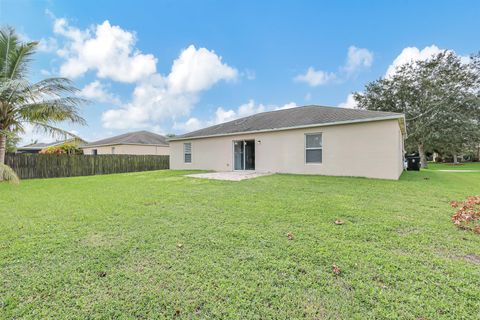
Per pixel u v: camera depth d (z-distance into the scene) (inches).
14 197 267.7
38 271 103.9
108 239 138.3
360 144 397.1
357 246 125.3
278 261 110.3
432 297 84.7
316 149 448.5
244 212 190.1
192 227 156.6
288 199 233.6
